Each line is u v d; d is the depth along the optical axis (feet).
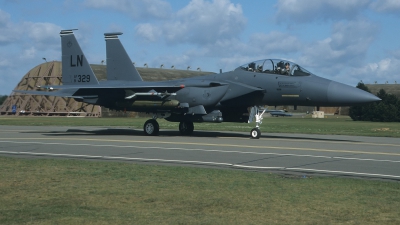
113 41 89.30
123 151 51.80
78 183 30.89
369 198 26.81
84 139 68.03
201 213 23.29
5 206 24.44
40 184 30.42
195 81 76.89
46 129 97.04
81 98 80.84
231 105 75.25
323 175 35.70
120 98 78.43
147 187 29.68
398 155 49.26
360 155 49.11
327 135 84.74
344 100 67.15
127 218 22.17
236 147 56.65
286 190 29.01
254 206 24.79
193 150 52.95
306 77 70.38
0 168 37.22
